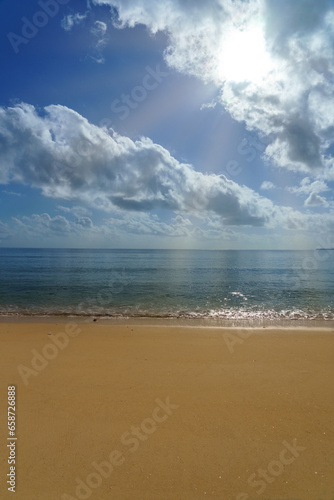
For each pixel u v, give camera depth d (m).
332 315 13.99
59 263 62.94
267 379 5.55
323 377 5.65
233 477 3.07
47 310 14.50
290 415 4.25
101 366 6.18
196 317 13.01
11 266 51.56
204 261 76.88
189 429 3.90
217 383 5.35
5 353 7.04
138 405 4.52
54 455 3.37
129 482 3.00
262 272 42.50
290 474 3.12
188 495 2.85
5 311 13.95
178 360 6.61
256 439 3.70
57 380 5.43
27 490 2.88
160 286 25.30
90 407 4.44
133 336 8.80
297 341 8.26
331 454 3.42
